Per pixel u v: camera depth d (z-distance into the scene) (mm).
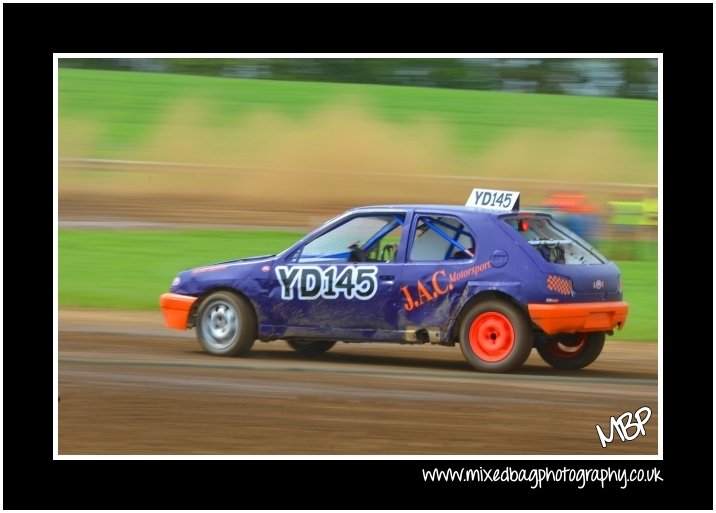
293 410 12930
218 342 16312
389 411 12930
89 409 12984
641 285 25016
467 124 42812
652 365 16688
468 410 13016
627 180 37500
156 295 23094
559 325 14547
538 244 15141
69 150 39656
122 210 33625
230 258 27094
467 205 16125
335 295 15617
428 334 15227
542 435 12039
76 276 24719
